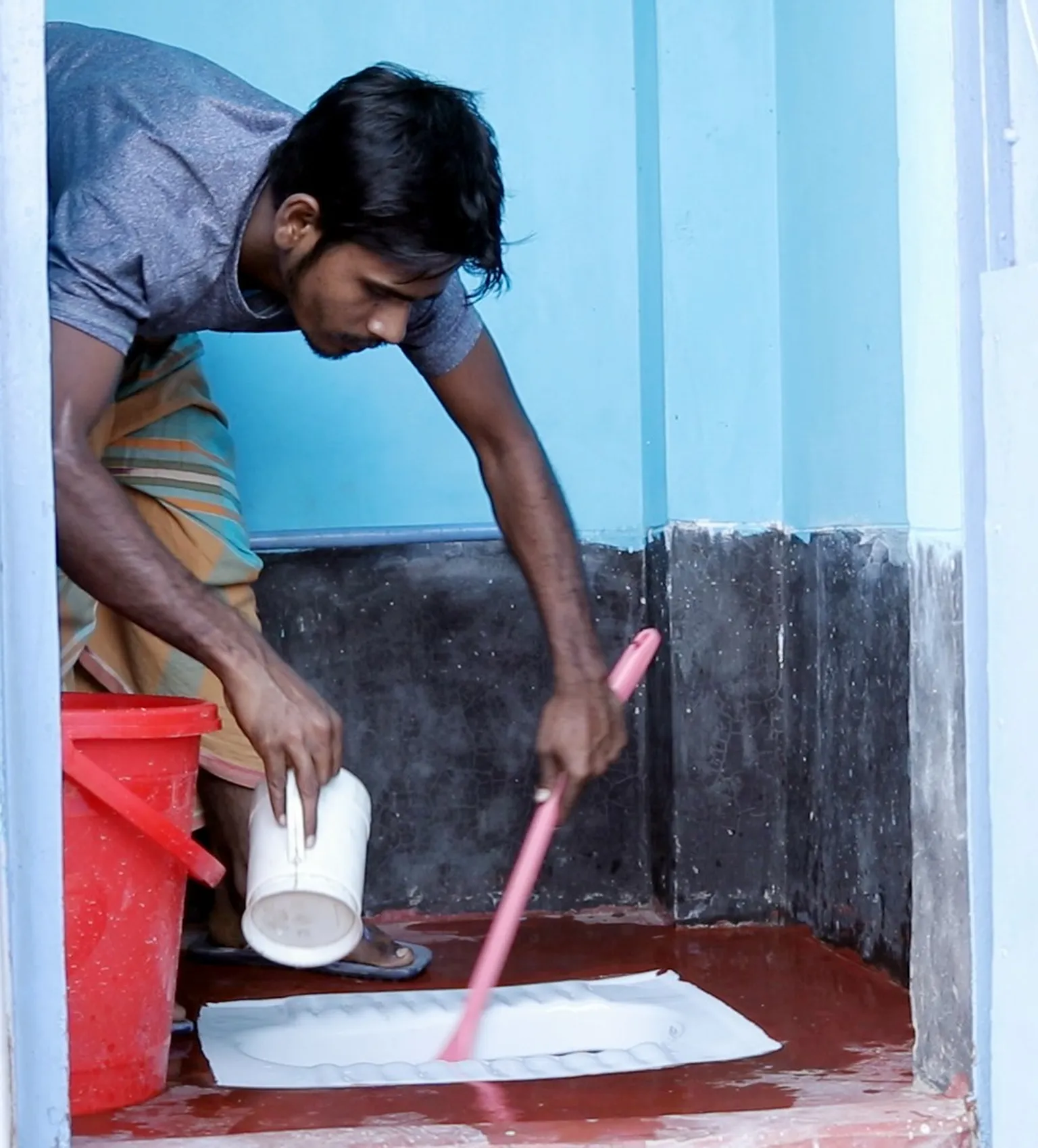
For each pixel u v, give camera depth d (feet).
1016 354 4.35
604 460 8.28
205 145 5.23
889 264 6.63
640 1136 4.45
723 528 7.90
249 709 4.79
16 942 4.09
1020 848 4.42
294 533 7.92
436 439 8.18
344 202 4.98
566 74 8.24
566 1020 6.11
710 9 7.88
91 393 5.01
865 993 6.48
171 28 7.91
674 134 7.86
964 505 4.58
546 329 8.25
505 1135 4.45
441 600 8.04
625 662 5.78
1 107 4.06
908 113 4.69
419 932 7.77
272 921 4.90
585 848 8.21
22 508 4.09
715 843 7.86
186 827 4.95
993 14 4.58
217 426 7.24
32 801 4.10
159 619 4.83
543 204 8.23
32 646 4.10
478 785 8.07
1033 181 4.59
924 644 4.80
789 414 7.87
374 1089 5.08
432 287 5.21
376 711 7.97
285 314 5.69
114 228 5.12
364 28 8.07
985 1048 4.61
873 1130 4.52
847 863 7.19
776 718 7.94
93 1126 4.64
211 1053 5.55
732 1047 5.60
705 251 7.90
